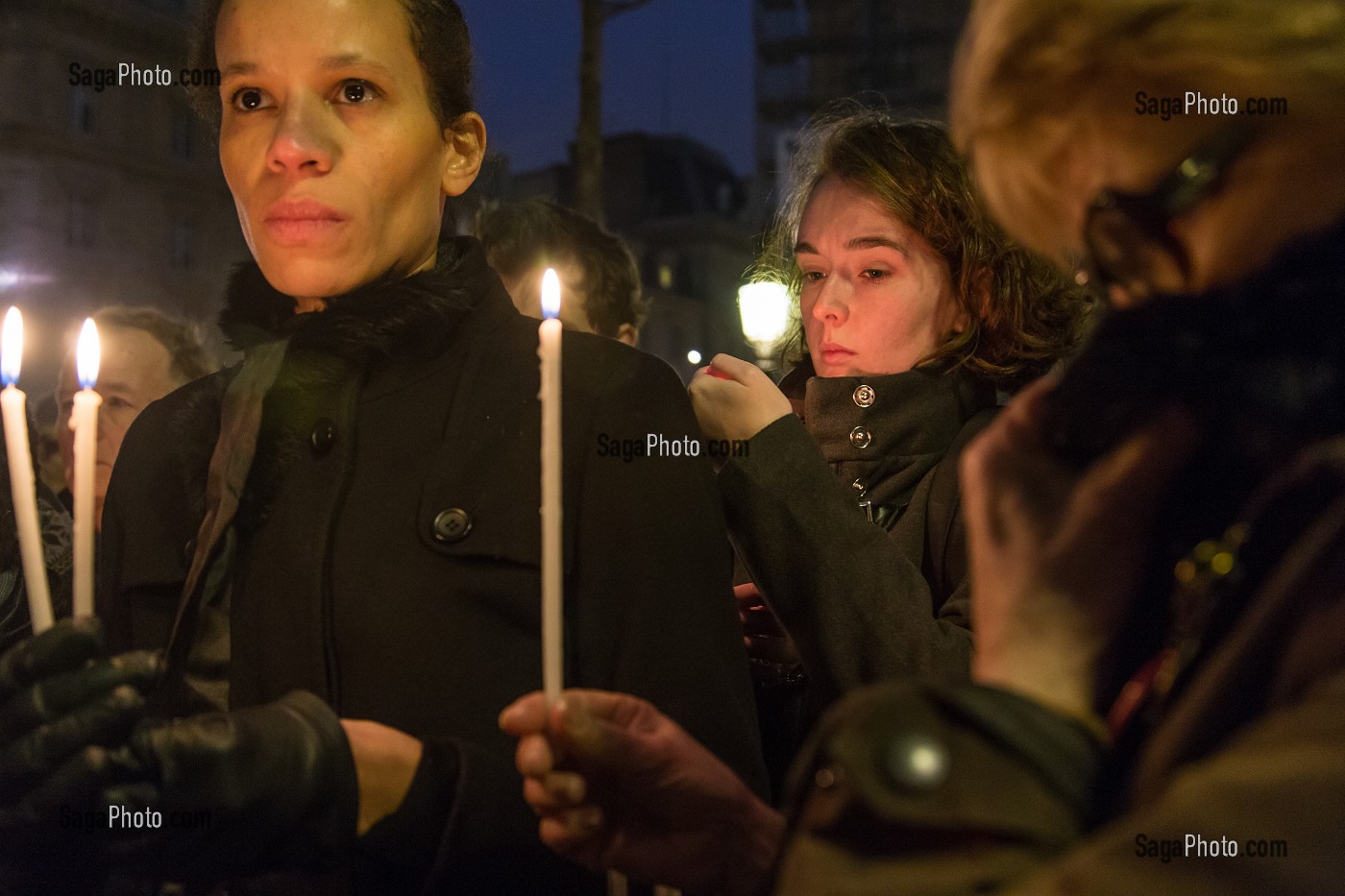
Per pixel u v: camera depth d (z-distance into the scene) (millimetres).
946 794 552
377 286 1242
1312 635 499
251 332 1310
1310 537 526
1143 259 609
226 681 1184
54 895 861
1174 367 578
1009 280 1758
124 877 902
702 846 875
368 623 1143
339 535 1180
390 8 1229
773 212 2328
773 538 1503
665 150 38625
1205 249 583
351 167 1198
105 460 2324
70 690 793
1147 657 621
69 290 24016
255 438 1189
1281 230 559
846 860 565
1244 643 530
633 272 2846
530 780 832
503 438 1211
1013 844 548
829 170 1863
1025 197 664
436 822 982
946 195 1737
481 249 1355
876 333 1773
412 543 1168
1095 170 619
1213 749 526
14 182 23344
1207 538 602
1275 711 507
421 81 1257
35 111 23547
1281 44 558
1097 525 612
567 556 1177
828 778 603
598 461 1204
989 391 1821
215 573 1184
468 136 1367
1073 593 612
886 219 1763
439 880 988
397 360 1252
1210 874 460
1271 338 553
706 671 1151
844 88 28234
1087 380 613
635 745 837
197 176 26578
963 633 1475
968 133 682
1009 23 637
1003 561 633
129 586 1288
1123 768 598
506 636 1151
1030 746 560
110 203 24906
